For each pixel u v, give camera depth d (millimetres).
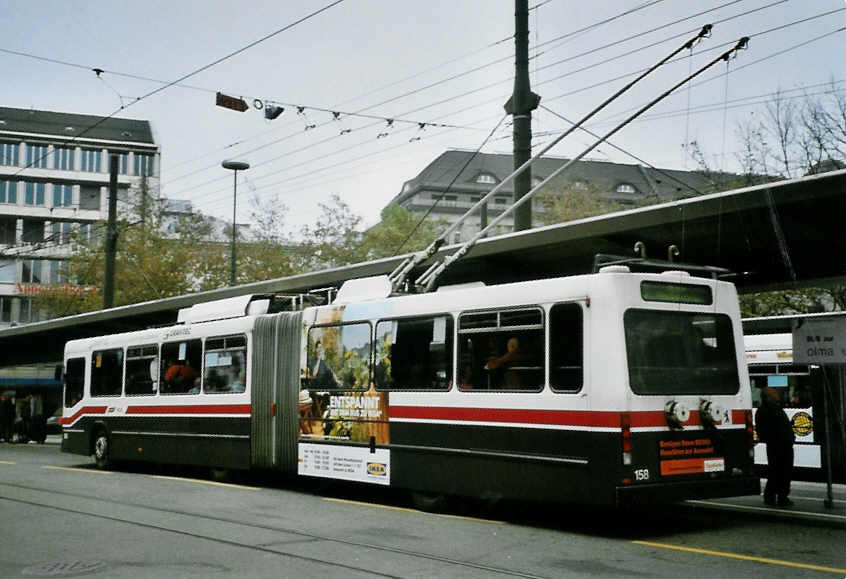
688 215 13156
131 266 45781
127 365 17688
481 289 10812
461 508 11375
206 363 15586
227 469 15305
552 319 9898
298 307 14711
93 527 9805
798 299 28859
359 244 47781
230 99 18734
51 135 74562
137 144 76562
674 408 9555
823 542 9094
